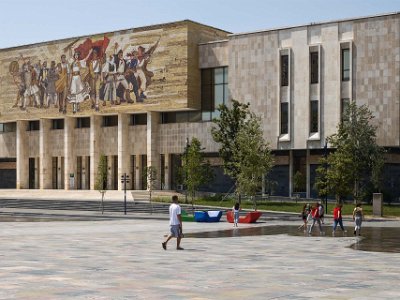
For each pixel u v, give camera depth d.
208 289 14.41
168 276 16.75
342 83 70.50
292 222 48.16
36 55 92.38
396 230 39.53
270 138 74.88
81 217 52.31
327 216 55.47
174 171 83.19
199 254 23.34
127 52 83.50
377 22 68.25
